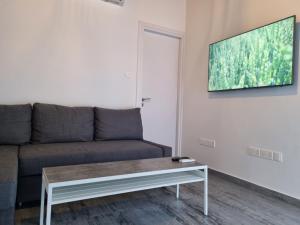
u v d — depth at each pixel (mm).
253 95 2656
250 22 2719
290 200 2230
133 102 3355
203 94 3408
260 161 2553
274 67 2373
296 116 2225
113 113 2914
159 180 1876
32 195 1910
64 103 2867
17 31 2590
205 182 1933
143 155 2391
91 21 3010
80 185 1704
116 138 2834
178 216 1886
